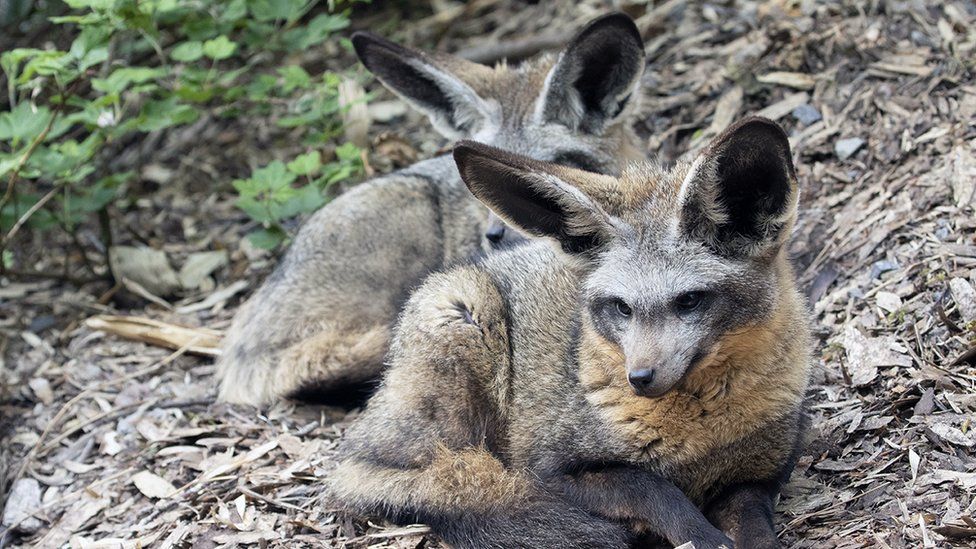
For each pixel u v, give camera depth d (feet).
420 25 54.03
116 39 48.57
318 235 36.11
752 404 23.98
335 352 33.76
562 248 24.62
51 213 42.22
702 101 41.52
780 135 21.89
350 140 43.73
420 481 26.30
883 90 37.17
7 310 42.86
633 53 34.76
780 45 40.96
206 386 36.37
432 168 37.40
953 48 37.17
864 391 27.68
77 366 38.32
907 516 22.99
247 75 52.75
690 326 22.85
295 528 27.71
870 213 33.30
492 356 27.02
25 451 34.50
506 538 25.21
